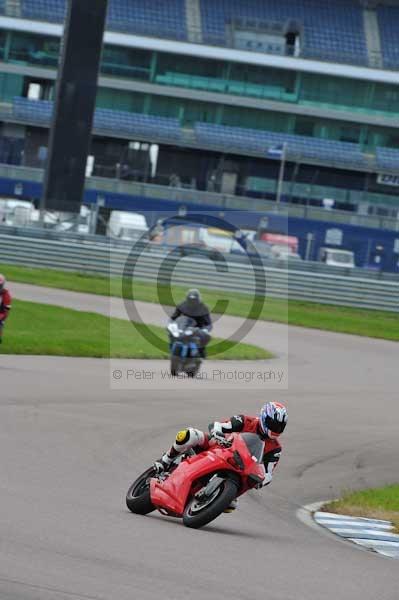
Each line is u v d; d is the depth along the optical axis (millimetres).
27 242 162125
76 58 167375
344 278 164250
